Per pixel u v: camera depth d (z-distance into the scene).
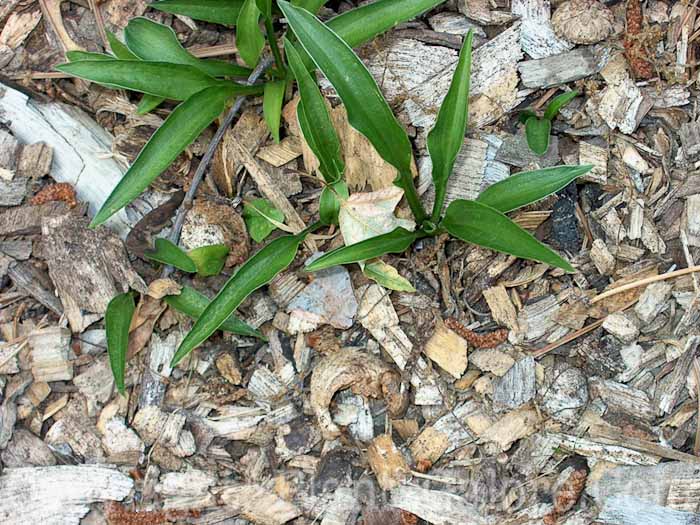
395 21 0.51
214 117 0.52
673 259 0.54
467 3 0.55
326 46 0.48
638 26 0.54
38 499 0.54
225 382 0.56
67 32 0.56
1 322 0.56
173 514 0.55
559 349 0.54
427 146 0.51
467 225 0.51
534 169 0.54
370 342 0.55
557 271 0.55
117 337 0.52
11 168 0.56
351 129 0.54
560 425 0.54
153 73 0.52
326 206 0.53
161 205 0.56
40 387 0.56
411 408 0.55
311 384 0.54
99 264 0.54
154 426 0.55
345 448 0.55
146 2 0.56
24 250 0.56
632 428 0.53
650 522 0.52
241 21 0.52
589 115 0.55
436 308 0.55
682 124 0.55
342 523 0.54
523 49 0.55
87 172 0.56
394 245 0.51
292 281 0.55
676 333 0.54
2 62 0.56
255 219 0.55
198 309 0.54
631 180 0.55
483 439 0.54
